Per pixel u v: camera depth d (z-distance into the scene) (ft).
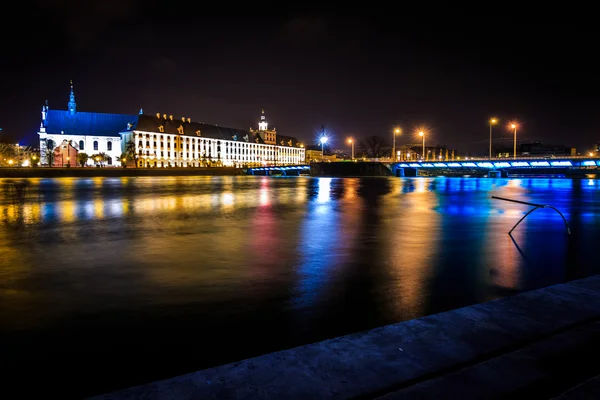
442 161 307.37
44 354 14.21
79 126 523.70
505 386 9.28
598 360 10.68
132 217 58.29
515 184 190.80
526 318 13.16
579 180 255.09
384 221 52.31
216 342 15.26
